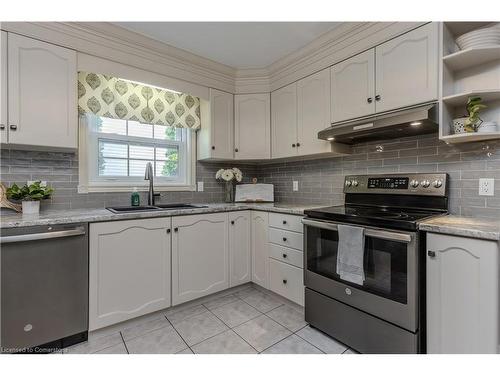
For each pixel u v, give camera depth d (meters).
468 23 1.60
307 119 2.37
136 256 1.89
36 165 1.99
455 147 1.74
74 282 1.65
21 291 1.49
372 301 1.53
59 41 1.82
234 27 1.99
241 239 2.51
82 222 1.67
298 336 1.79
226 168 3.13
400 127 1.71
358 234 1.58
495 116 1.58
